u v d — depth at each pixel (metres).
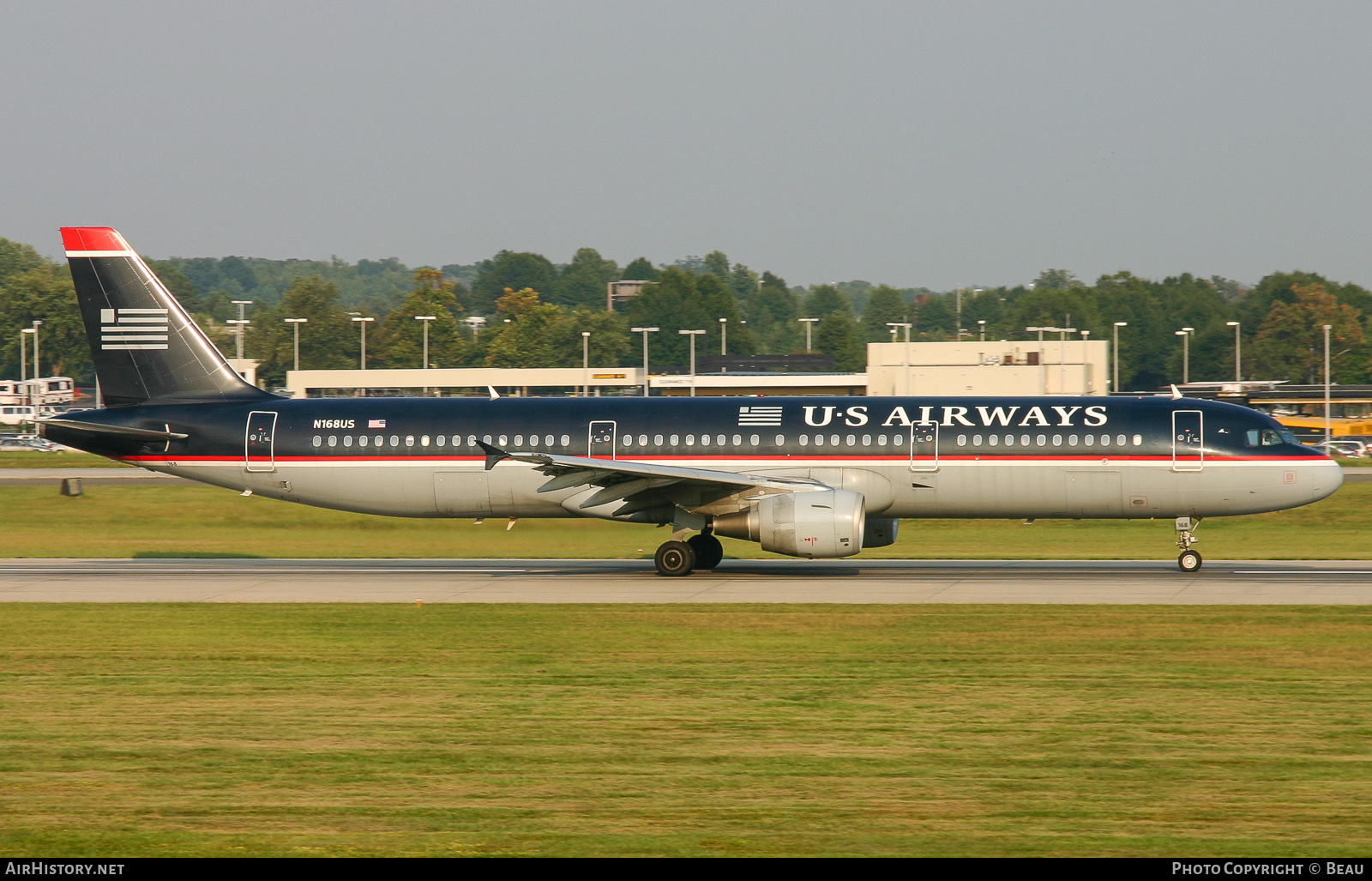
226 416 161.75
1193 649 100.06
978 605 123.81
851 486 150.12
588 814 59.72
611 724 76.81
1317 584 137.62
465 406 160.50
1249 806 60.41
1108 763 67.69
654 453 153.75
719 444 152.75
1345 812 59.44
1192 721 76.69
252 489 162.12
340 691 86.69
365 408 161.25
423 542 181.12
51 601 130.38
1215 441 146.00
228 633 110.38
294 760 69.25
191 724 77.44
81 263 163.50
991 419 150.12
